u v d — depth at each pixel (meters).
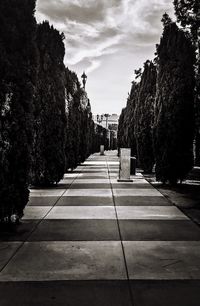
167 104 11.87
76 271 3.93
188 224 6.36
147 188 11.45
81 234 5.60
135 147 21.86
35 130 11.58
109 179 14.30
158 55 12.45
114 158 34.03
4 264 4.16
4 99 5.87
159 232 5.76
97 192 10.53
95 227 6.10
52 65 11.97
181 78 11.77
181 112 11.73
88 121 31.81
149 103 16.69
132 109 23.02
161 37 12.41
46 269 3.99
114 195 9.91
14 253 4.59
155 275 3.82
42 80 11.71
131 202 8.76
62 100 12.23
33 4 6.42
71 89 17.56
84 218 6.86
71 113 17.28
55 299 3.23
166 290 3.43
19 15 6.21
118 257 4.44
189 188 11.40
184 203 8.55
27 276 3.78
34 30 6.48
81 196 9.73
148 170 17.09
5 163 5.90
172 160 11.84
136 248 4.84
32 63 6.54
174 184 12.21
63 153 12.17
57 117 11.92
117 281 3.65
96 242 5.14
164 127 11.94
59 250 4.73
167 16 12.32
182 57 11.80
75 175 16.14
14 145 6.07
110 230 5.89
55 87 11.97
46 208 7.93
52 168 11.82
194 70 12.05
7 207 6.04
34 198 9.38
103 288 3.47
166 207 8.07
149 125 16.72
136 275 3.82
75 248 4.83
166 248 4.85
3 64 5.87
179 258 4.41
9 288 3.47
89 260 4.32
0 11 6.01
